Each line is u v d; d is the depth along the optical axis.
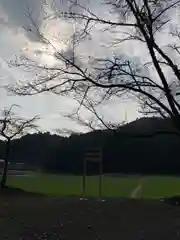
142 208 16.97
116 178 42.50
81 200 20.00
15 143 32.66
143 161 45.75
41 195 23.83
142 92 16.62
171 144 45.19
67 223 13.45
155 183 40.44
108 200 20.17
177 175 47.69
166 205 18.14
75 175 43.12
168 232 12.23
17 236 11.51
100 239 11.41
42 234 11.88
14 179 40.00
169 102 16.81
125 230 12.55
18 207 16.92
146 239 11.40
